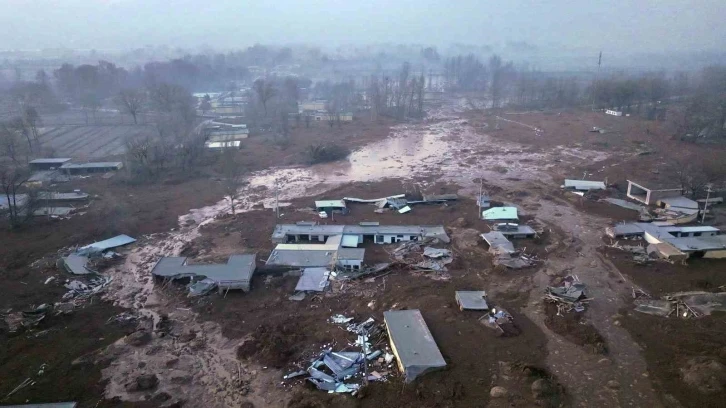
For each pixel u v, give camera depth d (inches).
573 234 1844.2
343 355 1154.7
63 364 1141.7
